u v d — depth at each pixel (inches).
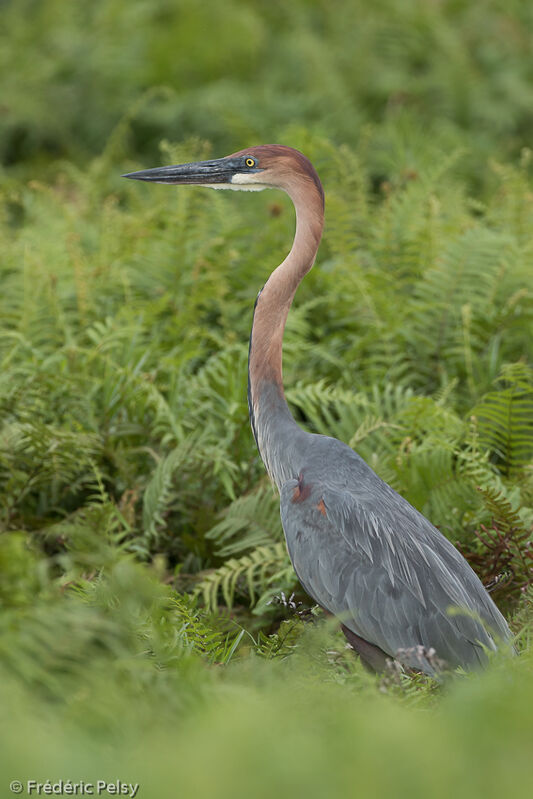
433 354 527.5
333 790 164.9
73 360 473.1
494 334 527.8
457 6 1001.5
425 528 324.8
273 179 388.8
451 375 523.5
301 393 458.0
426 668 292.5
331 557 316.8
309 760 170.1
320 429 458.0
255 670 258.5
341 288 538.9
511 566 367.6
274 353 381.1
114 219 623.2
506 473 453.7
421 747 174.1
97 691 210.1
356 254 589.3
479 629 297.1
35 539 411.5
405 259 577.6
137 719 205.8
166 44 919.0
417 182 658.2
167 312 559.2
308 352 529.0
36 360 468.1
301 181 387.5
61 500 439.8
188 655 265.7
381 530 314.0
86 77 894.4
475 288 537.3
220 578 382.3
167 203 662.5
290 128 665.6
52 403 453.4
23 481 420.2
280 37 965.8
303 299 565.6
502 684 213.6
